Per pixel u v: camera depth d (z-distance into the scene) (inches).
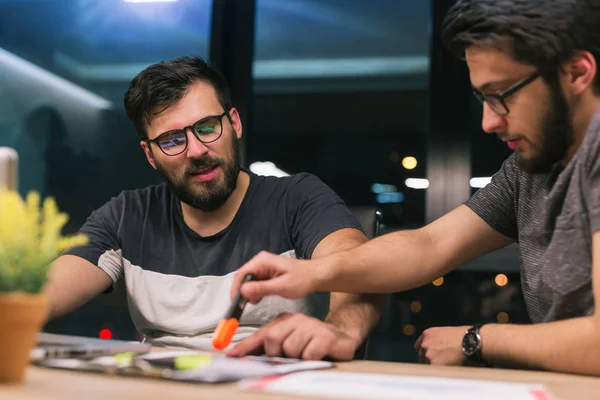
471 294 125.2
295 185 64.3
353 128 149.7
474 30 41.6
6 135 151.3
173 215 65.0
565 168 46.8
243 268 45.4
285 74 149.4
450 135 120.4
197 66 62.6
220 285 60.6
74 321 150.5
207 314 59.6
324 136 150.0
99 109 147.9
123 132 146.3
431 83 121.4
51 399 25.1
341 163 149.3
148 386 28.4
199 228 63.5
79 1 148.9
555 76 41.3
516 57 40.8
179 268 62.1
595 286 39.2
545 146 43.0
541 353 40.4
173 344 59.9
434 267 53.9
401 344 131.2
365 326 50.3
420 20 142.1
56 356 35.5
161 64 62.3
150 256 63.6
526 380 34.8
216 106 61.9
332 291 49.5
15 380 28.7
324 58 148.7
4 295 28.1
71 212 146.9
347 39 145.7
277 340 43.0
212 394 26.8
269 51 147.2
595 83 41.6
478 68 42.4
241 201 63.9
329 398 26.6
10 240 28.6
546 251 47.2
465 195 119.5
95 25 147.9
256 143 130.2
